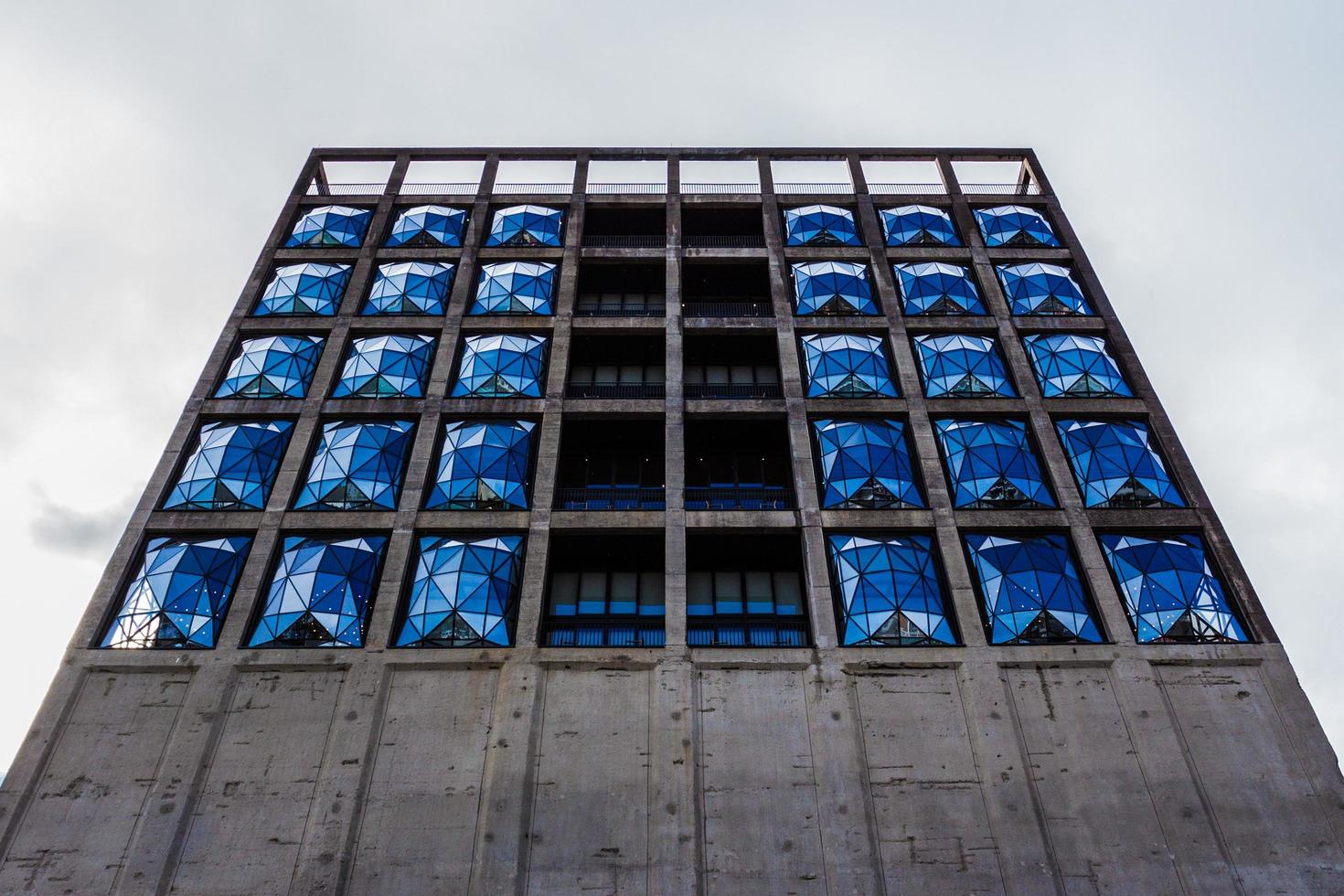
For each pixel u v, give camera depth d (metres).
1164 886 20.50
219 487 27.25
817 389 30.70
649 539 27.53
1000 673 23.66
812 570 25.78
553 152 39.75
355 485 27.31
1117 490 27.66
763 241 38.12
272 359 30.80
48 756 22.00
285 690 23.22
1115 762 22.19
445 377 30.62
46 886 20.20
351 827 21.14
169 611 24.55
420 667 23.66
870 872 20.69
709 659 23.94
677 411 29.64
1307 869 20.62
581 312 36.69
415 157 39.72
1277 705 23.06
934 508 27.19
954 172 39.31
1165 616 24.75
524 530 26.62
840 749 22.44
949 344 31.91
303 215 37.41
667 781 21.88
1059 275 34.44
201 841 20.94
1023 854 20.89
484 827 21.16
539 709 23.03
